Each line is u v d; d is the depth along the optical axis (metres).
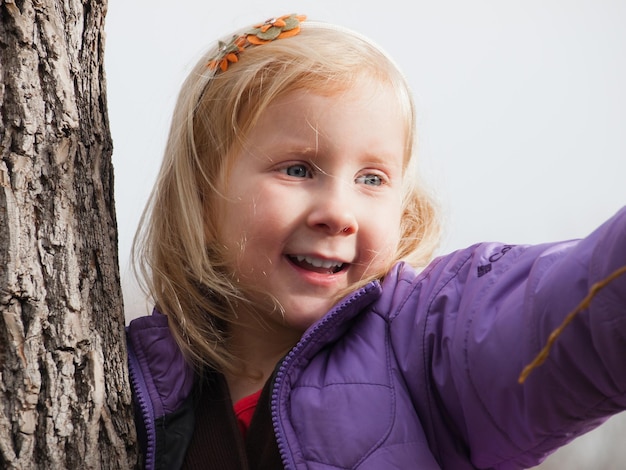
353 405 1.97
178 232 2.31
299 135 2.11
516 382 1.73
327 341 2.06
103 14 2.09
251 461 2.07
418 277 2.09
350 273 2.14
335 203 2.08
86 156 2.01
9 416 1.85
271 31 2.25
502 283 1.83
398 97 2.20
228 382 2.21
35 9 1.95
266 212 2.11
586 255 1.62
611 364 1.57
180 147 2.30
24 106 1.92
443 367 1.92
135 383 2.12
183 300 2.27
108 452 1.97
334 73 2.12
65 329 1.92
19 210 1.90
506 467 1.94
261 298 2.15
